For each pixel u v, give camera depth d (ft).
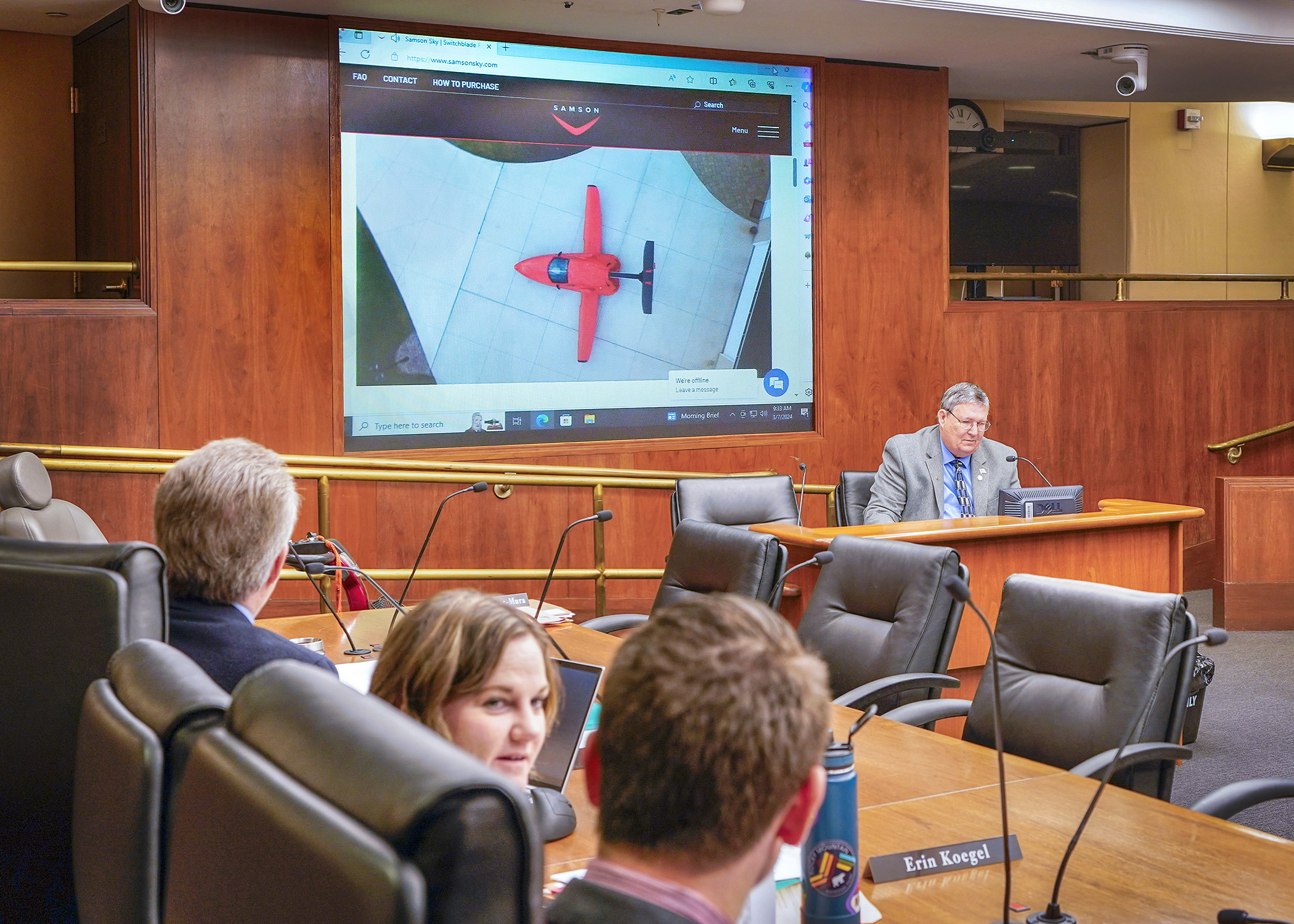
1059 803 6.47
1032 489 14.78
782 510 15.24
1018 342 23.53
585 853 5.81
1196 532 25.54
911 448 15.87
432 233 18.71
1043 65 22.41
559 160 19.56
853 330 22.03
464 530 19.13
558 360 19.74
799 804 2.82
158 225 16.88
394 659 5.26
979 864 5.60
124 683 3.49
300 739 2.46
